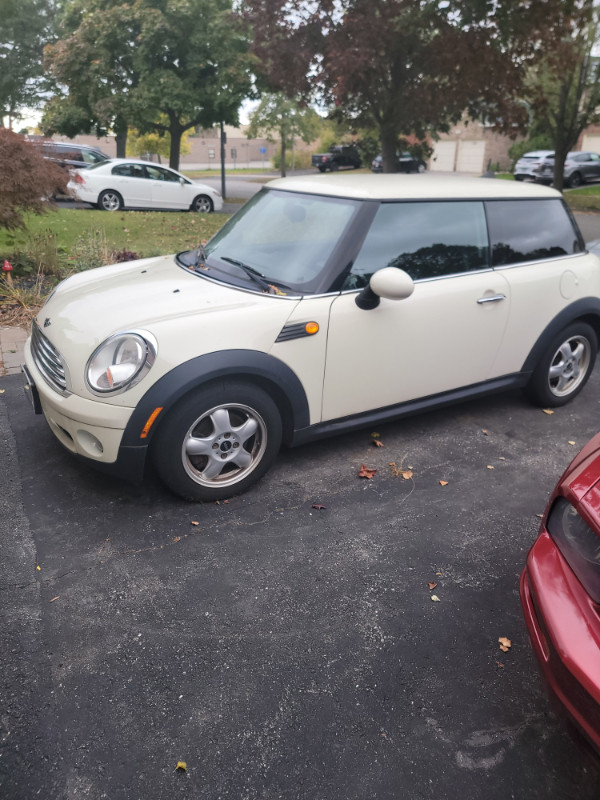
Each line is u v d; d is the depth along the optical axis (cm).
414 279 366
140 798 184
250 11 975
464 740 207
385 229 356
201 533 305
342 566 286
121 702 214
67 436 319
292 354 322
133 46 1872
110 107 1892
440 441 409
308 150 4719
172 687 221
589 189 2655
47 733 202
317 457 382
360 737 205
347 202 358
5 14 2770
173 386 290
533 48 957
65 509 320
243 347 306
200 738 202
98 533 302
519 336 416
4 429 402
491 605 267
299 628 249
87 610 254
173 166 2109
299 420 340
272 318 316
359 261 345
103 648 236
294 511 326
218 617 253
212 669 228
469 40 897
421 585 277
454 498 345
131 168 1578
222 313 310
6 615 249
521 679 231
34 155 711
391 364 361
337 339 336
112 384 288
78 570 276
